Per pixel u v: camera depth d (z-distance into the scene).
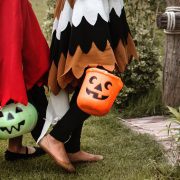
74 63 2.83
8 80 2.81
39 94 3.09
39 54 2.96
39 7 9.30
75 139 3.13
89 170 3.08
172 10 4.04
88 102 2.81
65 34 2.92
